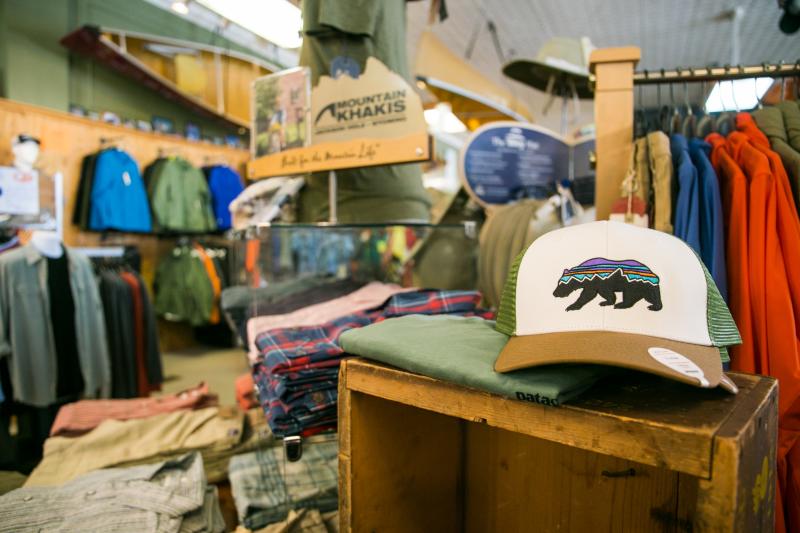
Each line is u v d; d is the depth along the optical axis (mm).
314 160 1244
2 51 3086
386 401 744
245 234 1445
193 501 996
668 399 503
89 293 2389
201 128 4359
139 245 3713
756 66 1224
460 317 802
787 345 846
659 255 562
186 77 3789
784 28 1949
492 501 913
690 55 4238
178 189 3611
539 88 3025
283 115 1295
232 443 1368
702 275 554
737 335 549
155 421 1403
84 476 1037
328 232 1499
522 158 1938
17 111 2898
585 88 2920
